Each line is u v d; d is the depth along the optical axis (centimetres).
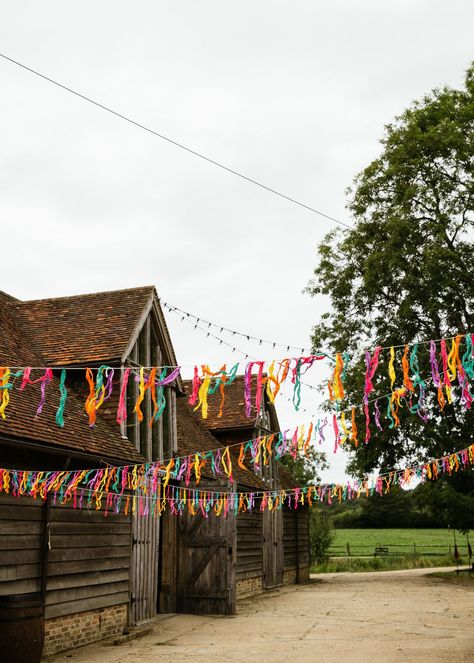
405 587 2075
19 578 889
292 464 3947
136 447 1273
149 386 654
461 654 894
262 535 2031
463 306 2278
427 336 2358
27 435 889
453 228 2388
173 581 1479
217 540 1475
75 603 1013
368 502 7050
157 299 1507
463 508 2275
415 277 2264
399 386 2156
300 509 2584
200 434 1920
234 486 1499
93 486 1093
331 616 1361
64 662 888
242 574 1803
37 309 1555
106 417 1273
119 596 1155
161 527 1520
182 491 1509
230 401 2158
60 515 1002
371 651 930
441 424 2212
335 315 2556
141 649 996
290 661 870
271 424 2222
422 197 2367
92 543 1083
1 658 754
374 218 2530
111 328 1384
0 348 1152
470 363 595
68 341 1369
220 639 1088
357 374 2225
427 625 1198
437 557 3719
